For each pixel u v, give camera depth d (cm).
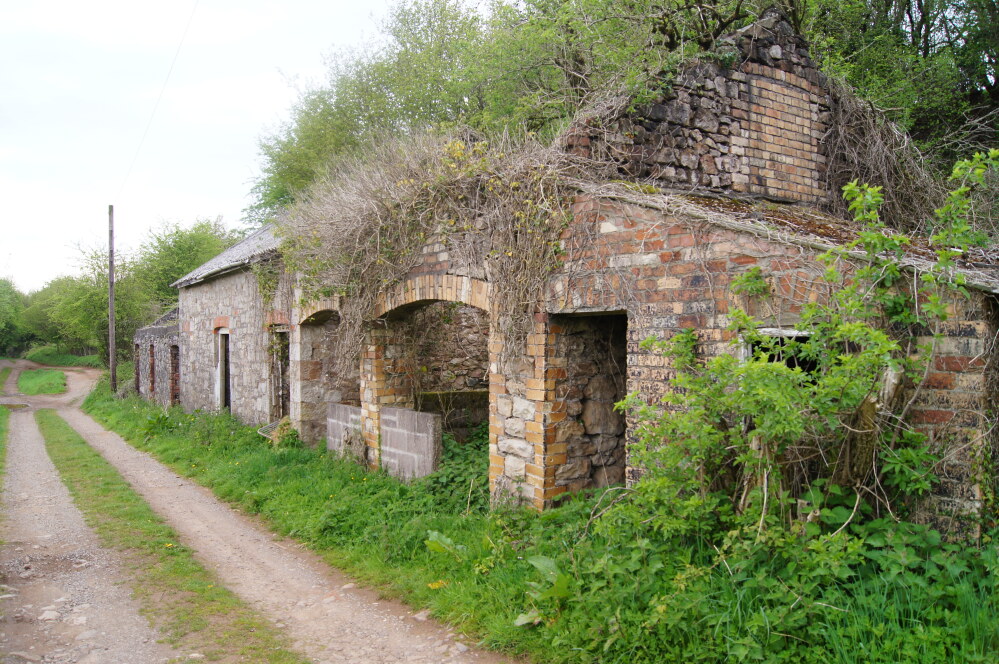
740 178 706
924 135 1155
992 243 513
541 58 1091
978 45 1191
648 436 450
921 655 316
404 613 497
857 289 407
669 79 671
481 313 1077
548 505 610
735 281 448
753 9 898
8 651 439
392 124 1836
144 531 719
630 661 372
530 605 454
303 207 952
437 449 767
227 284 1438
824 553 350
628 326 539
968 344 371
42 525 753
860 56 1143
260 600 536
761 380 356
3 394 3034
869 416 369
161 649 445
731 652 342
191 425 1377
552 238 602
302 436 1090
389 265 808
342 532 672
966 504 369
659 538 455
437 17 1966
